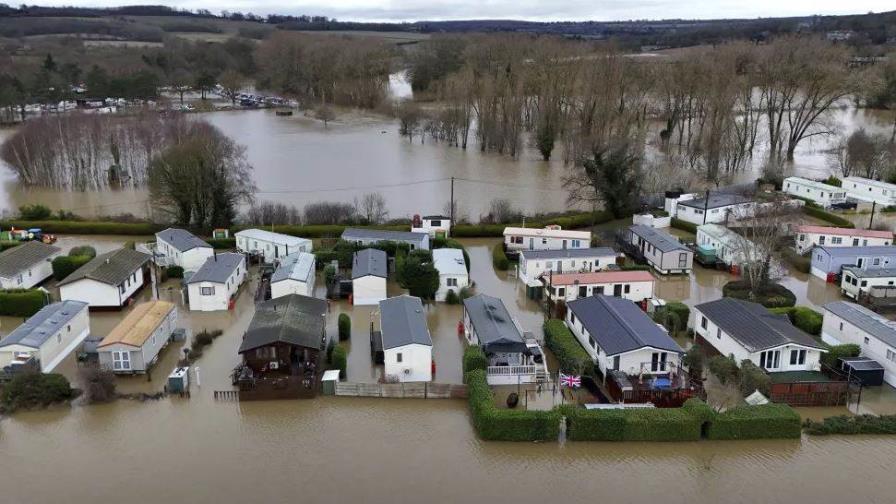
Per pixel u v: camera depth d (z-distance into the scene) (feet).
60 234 259.39
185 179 252.62
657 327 162.61
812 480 124.98
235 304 196.85
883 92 494.59
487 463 129.18
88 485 121.49
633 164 289.94
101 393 143.43
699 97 390.42
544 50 508.94
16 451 130.21
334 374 149.38
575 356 153.89
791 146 387.14
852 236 234.17
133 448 131.44
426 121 483.92
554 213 284.20
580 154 355.36
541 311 194.39
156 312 168.04
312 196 319.27
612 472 127.24
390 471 126.41
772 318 164.55
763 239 205.26
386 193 326.85
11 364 148.66
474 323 164.76
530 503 119.34
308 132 504.02
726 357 155.74
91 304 189.06
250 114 594.24
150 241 253.24
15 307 184.85
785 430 134.31
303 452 131.13
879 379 151.12
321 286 211.00
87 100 571.69
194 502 117.80
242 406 144.77
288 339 153.17
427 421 141.08
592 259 216.95
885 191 298.76
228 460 128.67
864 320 163.22
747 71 416.67
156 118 372.99
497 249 237.45
